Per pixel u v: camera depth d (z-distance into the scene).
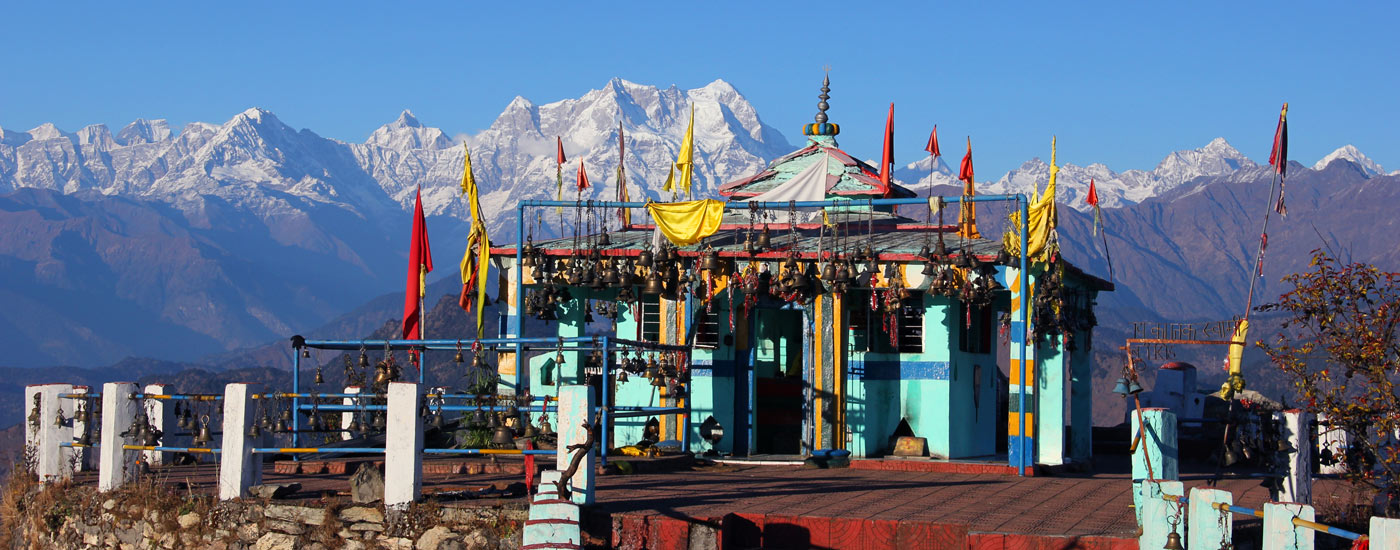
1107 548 17.48
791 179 36.53
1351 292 23.55
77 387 25.19
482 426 21.91
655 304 34.47
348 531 19.78
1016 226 29.28
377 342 28.28
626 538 19.14
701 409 32.31
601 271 30.81
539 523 18.03
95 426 24.97
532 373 33.75
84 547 22.72
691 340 32.09
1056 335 32.56
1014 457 28.75
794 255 29.53
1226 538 15.75
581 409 19.47
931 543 18.59
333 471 27.06
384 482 19.81
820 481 25.48
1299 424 22.23
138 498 22.05
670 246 31.42
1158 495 16.64
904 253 30.12
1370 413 22.69
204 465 27.41
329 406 28.36
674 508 19.91
